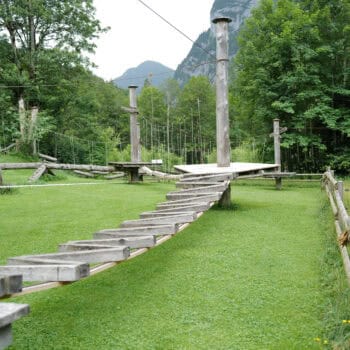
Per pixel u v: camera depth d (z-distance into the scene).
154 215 4.71
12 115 20.14
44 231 6.19
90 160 24.59
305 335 2.98
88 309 3.51
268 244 5.50
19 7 20.89
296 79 17.12
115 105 48.03
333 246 5.04
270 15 19.00
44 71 22.20
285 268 4.51
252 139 22.42
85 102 24.89
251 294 3.78
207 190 5.79
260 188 13.44
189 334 3.04
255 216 7.46
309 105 18.62
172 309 3.48
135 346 2.88
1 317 1.89
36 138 19.66
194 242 5.61
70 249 3.70
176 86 62.50
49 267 2.91
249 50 19.03
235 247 5.35
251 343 2.90
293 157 20.28
